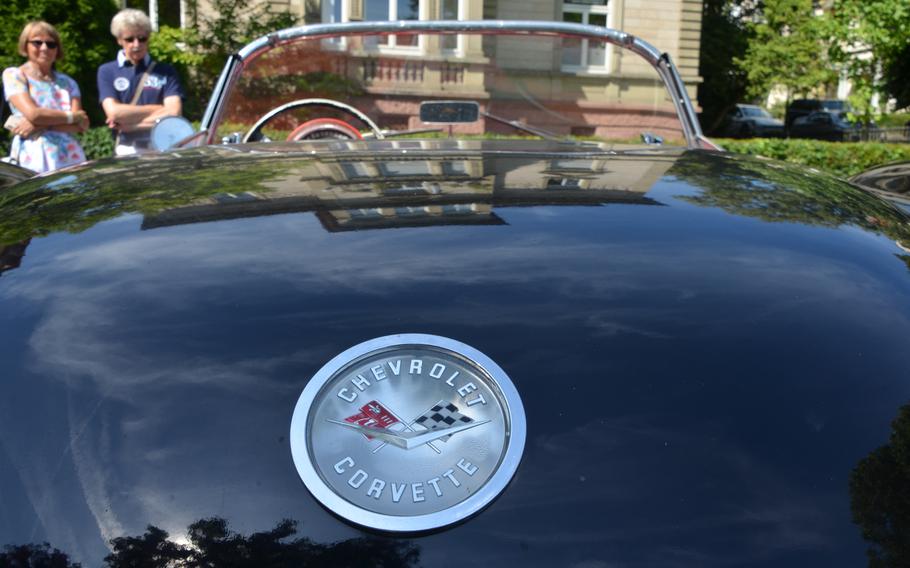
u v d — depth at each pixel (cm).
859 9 1429
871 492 85
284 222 118
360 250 109
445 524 79
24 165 466
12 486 87
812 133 2930
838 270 115
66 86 475
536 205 125
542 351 92
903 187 225
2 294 109
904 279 117
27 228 125
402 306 97
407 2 569
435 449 84
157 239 116
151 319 99
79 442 88
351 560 78
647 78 282
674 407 89
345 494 81
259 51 271
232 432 86
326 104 280
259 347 93
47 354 97
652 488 83
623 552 79
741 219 128
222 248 112
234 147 176
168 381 91
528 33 280
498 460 83
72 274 110
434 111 285
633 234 117
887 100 1530
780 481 84
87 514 84
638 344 95
